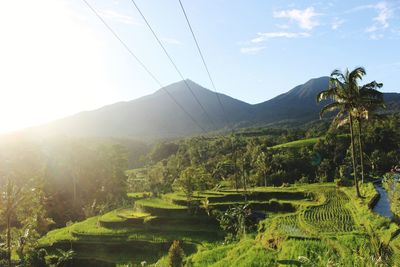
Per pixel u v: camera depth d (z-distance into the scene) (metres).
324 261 19.22
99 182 103.94
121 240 51.88
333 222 33.06
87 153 104.88
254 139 121.81
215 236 49.22
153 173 104.50
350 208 39.09
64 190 98.06
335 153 85.19
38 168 93.81
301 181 76.81
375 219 26.94
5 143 102.31
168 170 105.06
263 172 81.19
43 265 43.97
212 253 31.75
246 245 30.11
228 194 61.75
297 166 84.12
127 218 58.62
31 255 44.09
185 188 58.53
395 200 28.55
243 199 59.34
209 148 116.88
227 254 30.22
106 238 53.66
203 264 29.30
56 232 64.44
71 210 91.81
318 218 35.72
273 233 30.84
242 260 23.58
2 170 85.25
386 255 16.45
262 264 21.73
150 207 61.91
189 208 57.19
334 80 39.72
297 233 29.62
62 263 48.12
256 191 59.66
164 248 48.09
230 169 90.38
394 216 25.78
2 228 58.06
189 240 47.91
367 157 77.50
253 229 43.78
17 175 81.62
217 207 55.72
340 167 73.81
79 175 102.19
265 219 45.25
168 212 59.19
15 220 59.66
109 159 107.94
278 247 26.38
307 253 22.31
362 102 39.06
